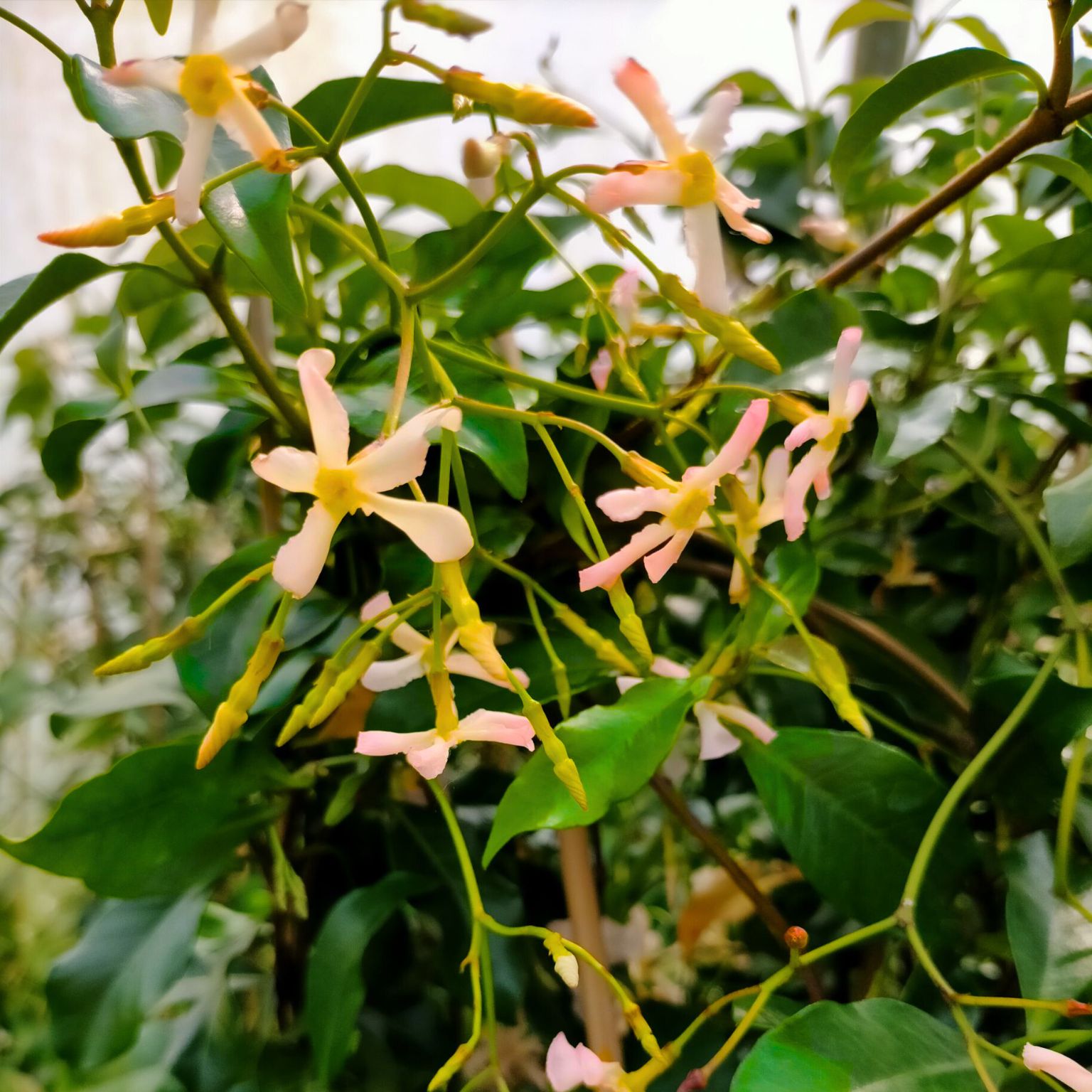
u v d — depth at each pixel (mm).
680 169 111
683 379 203
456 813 174
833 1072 106
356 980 141
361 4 345
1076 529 144
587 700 159
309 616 147
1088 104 133
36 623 333
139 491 316
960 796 133
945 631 191
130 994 149
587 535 153
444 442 119
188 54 97
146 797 138
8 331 126
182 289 168
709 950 247
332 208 178
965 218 173
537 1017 176
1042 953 125
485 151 142
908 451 145
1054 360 176
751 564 147
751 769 142
